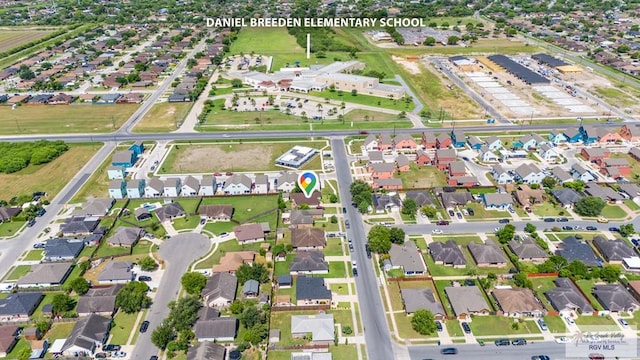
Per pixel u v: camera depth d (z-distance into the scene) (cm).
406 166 17462
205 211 14625
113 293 11169
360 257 12769
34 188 16562
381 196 15350
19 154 18362
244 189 16038
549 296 11056
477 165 17862
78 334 9894
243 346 9750
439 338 10138
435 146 19412
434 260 12506
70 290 11488
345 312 10894
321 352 9756
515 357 9619
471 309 10644
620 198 15200
